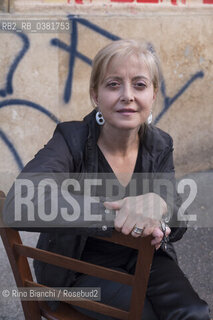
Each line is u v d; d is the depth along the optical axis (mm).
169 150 1843
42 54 3336
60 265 1514
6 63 3236
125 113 1664
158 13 3686
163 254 1820
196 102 4062
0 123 3346
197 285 2896
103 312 1526
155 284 1673
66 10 3396
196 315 1555
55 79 3430
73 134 1741
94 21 3453
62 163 1669
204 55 3967
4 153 3426
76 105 3568
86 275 1734
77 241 1688
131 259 1811
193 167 4207
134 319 1479
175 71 3881
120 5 3596
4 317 2523
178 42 3824
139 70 1650
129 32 3607
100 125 1787
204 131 4172
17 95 3338
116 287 1652
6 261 2986
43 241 1762
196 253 3217
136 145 1812
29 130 3451
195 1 3895
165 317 1585
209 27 3920
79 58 3479
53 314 1670
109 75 1656
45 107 3457
